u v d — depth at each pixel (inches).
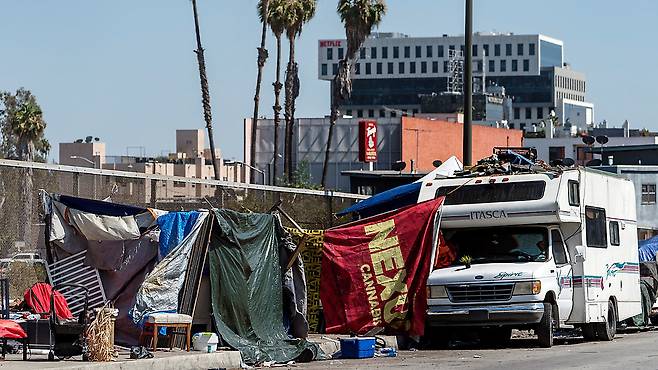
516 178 1705.2
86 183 1549.0
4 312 1268.5
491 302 1637.6
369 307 1659.7
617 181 1987.0
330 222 2095.2
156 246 1427.2
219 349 1414.9
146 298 1389.0
